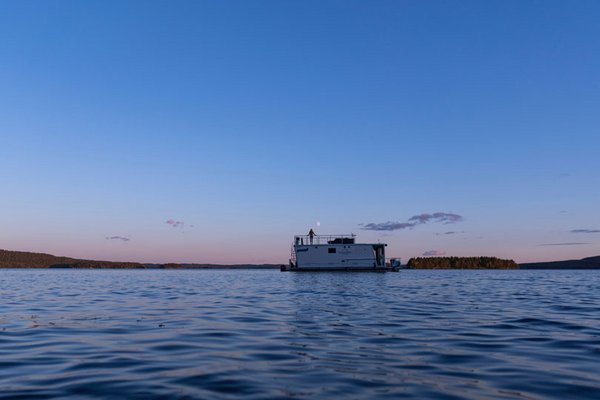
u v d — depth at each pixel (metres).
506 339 13.49
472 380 8.88
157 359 10.84
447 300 27.47
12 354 11.48
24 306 23.94
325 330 15.30
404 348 12.09
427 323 17.03
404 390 8.17
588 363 10.38
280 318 18.61
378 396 7.82
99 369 9.86
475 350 11.84
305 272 78.88
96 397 7.81
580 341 13.19
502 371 9.62
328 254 75.94
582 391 8.15
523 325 16.52
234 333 14.72
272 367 9.96
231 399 7.63
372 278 62.56
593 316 19.31
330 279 59.91
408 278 65.00
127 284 50.69
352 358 10.88
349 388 8.30
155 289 40.00
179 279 68.19
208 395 7.87
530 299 28.45
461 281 56.91
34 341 13.35
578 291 36.91
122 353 11.56
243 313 20.44
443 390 8.16
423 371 9.59
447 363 10.34
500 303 25.52
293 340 13.36
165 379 8.98
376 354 11.33
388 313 20.38
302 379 8.95
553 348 12.12
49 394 8.01
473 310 21.67
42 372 9.62
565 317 18.92
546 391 8.13
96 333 14.80
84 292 35.81
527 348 12.12
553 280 62.78
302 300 27.39
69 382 8.80
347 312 20.78
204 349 12.05
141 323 17.17
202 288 41.28
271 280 59.00
